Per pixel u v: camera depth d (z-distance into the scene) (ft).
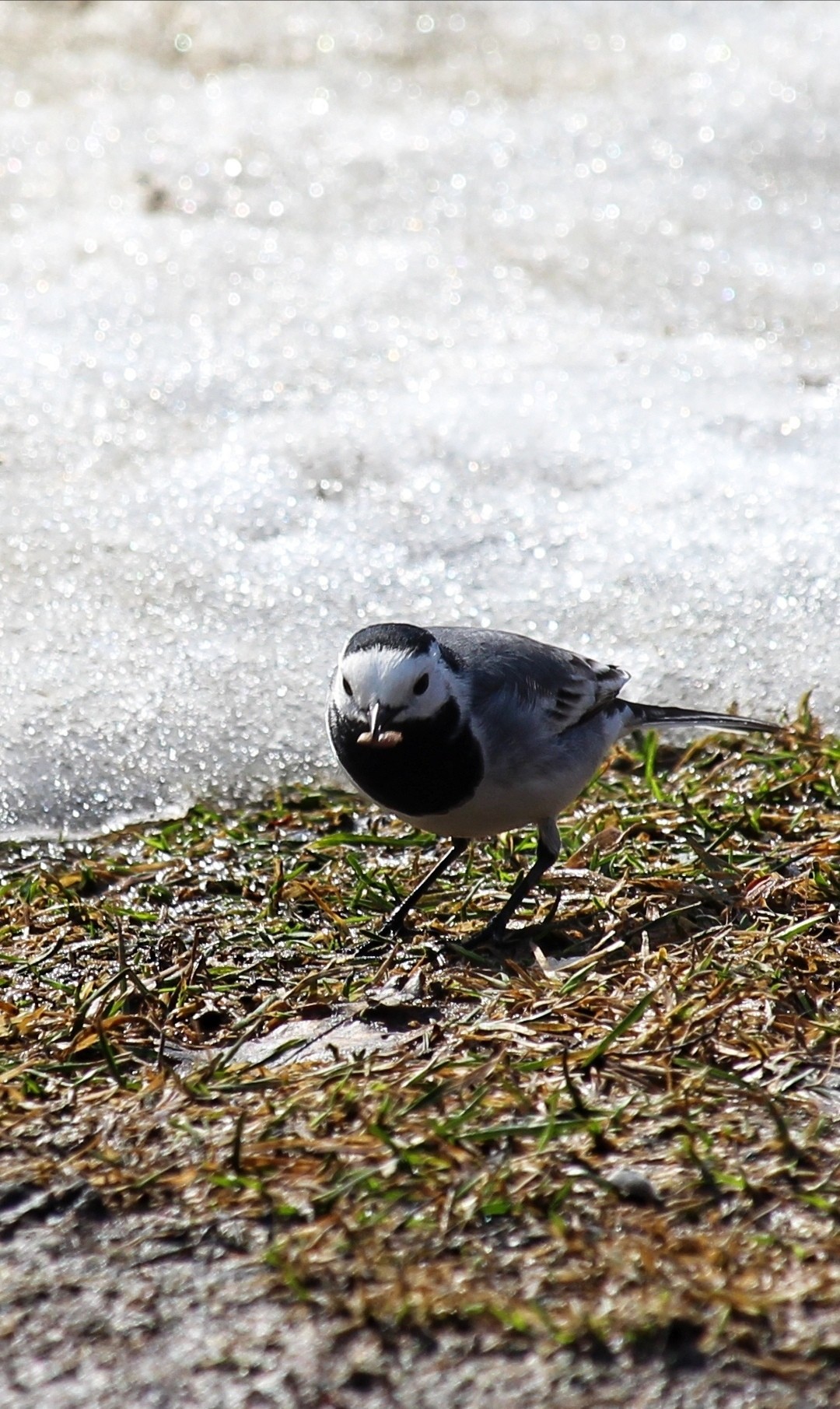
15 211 66.85
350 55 82.69
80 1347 19.99
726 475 49.21
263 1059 26.91
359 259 63.46
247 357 56.49
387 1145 23.36
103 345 57.16
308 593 44.65
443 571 45.50
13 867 35.86
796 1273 20.63
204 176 70.13
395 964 30.58
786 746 39.09
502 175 70.08
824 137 72.02
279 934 31.96
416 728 30.22
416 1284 20.57
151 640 42.75
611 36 84.02
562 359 56.49
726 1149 23.36
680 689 41.27
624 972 29.30
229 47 83.82
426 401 53.72
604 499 48.57
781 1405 18.72
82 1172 23.22
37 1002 29.35
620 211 66.95
